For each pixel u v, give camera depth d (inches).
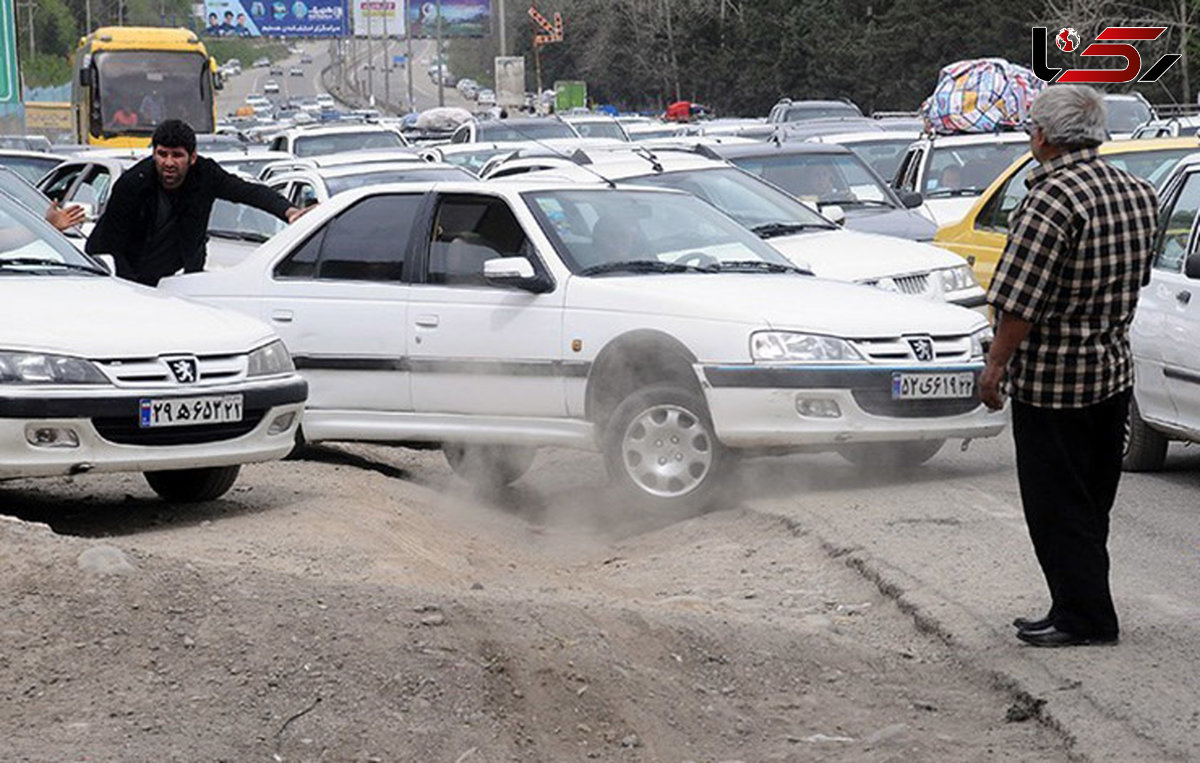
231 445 460.4
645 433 514.9
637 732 308.2
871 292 538.3
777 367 495.2
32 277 493.0
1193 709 310.0
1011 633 361.7
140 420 442.0
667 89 5236.2
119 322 455.2
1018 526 460.1
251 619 322.3
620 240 553.3
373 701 303.4
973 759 298.5
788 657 349.4
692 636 348.2
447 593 345.7
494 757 293.6
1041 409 344.8
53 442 433.7
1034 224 334.3
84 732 287.9
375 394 562.3
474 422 548.1
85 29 6742.1
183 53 2014.0
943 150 1035.3
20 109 1963.6
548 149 1032.8
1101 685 323.9
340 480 546.3
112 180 955.3
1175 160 724.7
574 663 322.0
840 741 309.3
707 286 524.1
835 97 4379.9
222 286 585.0
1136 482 546.6
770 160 893.2
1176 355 533.3
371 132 1523.1
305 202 864.3
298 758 286.8
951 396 508.7
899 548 438.6
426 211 565.0
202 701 299.7
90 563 333.7
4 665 306.8
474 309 544.1
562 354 527.8
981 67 1241.4
